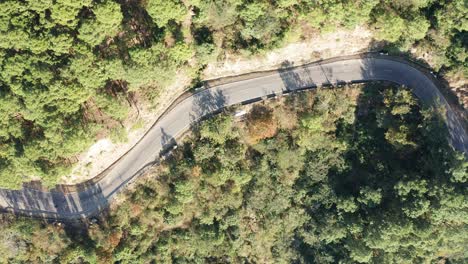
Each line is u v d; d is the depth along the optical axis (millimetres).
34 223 97000
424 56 92562
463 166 85000
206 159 97000
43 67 76688
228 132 96188
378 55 95625
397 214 90375
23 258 96875
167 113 96750
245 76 97125
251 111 97688
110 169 98188
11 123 81125
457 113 94812
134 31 84000
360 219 97000
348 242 98375
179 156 97875
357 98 97188
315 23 85375
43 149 82562
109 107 82750
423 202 86688
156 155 97812
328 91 96062
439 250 92750
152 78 84438
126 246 97875
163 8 77375
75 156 92062
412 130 91875
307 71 97000
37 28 75312
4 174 83688
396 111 91438
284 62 95688
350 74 96500
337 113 97125
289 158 98125
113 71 79438
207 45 86375
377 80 96125
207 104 97125
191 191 95938
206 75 95500
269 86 97188
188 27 86750
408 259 91500
